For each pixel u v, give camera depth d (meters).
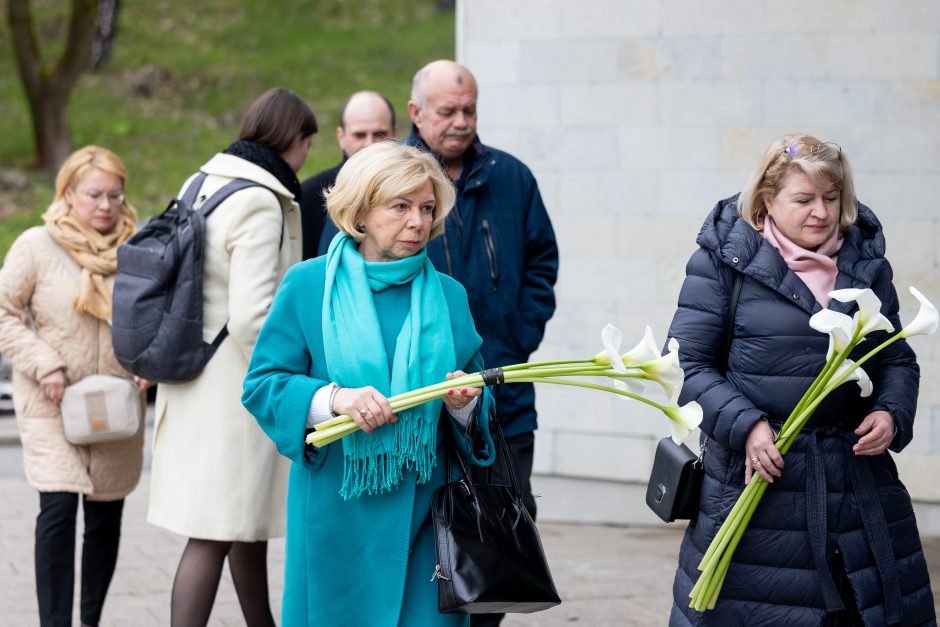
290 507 4.05
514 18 8.55
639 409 8.53
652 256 8.40
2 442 11.79
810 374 4.19
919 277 7.90
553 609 6.66
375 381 3.83
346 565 3.91
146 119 25.59
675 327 4.35
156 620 6.43
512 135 8.62
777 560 4.19
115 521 5.99
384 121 6.68
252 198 5.11
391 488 3.89
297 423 3.81
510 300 5.63
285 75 27.58
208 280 5.12
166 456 5.23
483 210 5.64
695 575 4.32
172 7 31.81
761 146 8.12
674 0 8.22
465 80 5.53
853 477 4.20
